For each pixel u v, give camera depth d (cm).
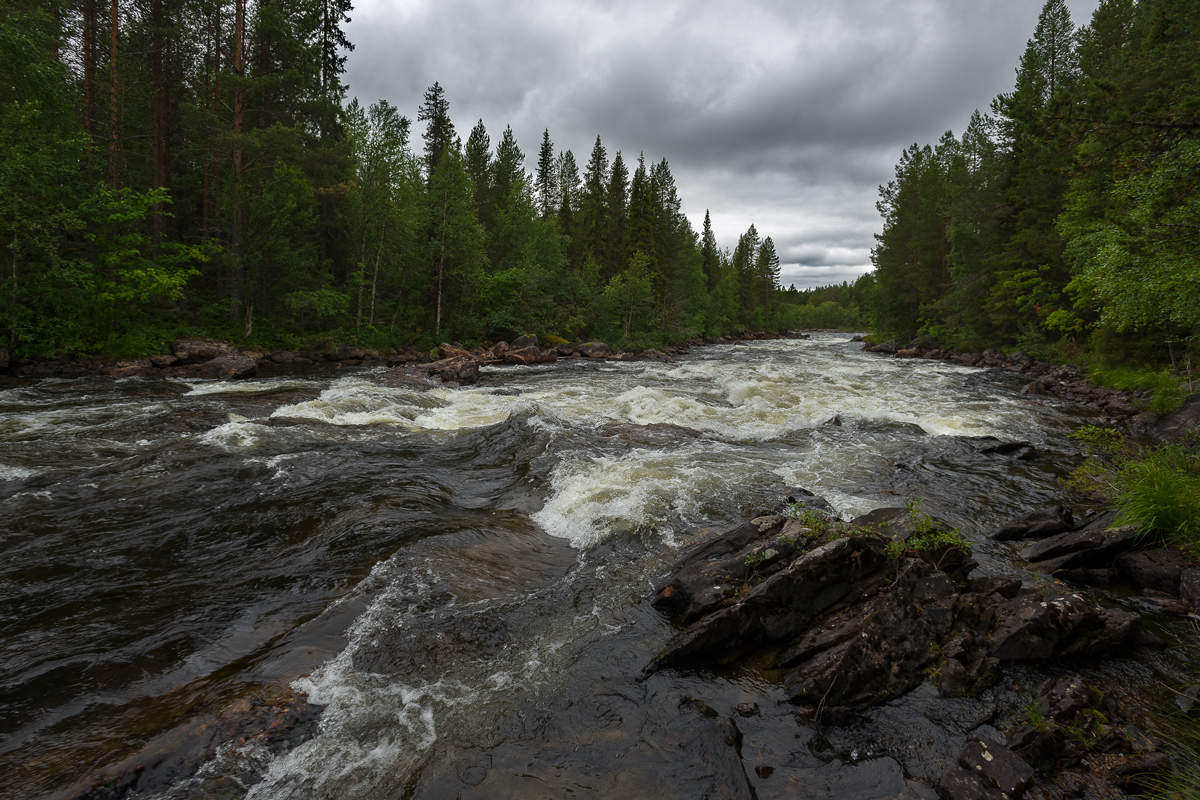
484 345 3903
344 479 914
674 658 459
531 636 501
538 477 953
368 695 412
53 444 1070
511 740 372
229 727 366
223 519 736
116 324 2381
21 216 1950
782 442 1255
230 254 2844
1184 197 857
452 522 746
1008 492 926
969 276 3878
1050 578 615
